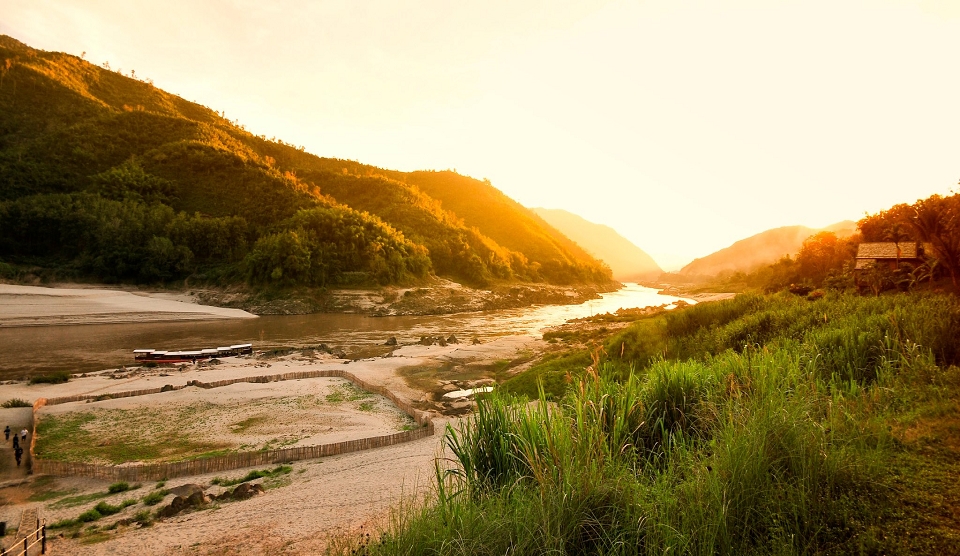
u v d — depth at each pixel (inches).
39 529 446.6
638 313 2842.0
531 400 818.8
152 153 5123.0
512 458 252.4
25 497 585.0
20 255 3545.8
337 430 848.9
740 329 691.4
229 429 850.8
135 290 3447.3
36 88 5649.6
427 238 5442.9
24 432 727.7
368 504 477.1
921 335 359.9
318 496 525.0
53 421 885.2
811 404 233.0
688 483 193.0
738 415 227.0
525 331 2386.8
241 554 392.5
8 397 1047.6
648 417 282.5
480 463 271.4
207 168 5044.3
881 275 937.5
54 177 4512.8
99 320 2428.6
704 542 159.6
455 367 1416.1
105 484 625.9
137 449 750.5
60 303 2650.1
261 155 7672.2
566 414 279.7
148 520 494.3
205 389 1125.1
